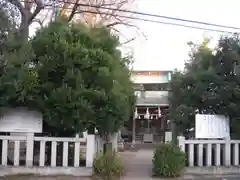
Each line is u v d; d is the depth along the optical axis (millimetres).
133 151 23703
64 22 13367
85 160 12633
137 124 32250
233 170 13680
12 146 12859
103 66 12578
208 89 14656
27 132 12367
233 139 14609
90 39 13156
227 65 14531
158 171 12719
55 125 12266
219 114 14359
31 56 12133
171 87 16094
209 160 13609
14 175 11898
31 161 12125
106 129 13234
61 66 12195
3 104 11984
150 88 30453
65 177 11891
